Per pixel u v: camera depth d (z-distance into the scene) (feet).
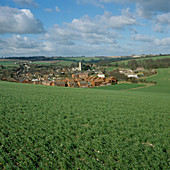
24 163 33.63
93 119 66.18
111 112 79.00
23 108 76.43
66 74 625.41
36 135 46.73
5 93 115.34
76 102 98.68
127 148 42.57
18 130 50.01
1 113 65.62
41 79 488.02
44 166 32.94
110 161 35.96
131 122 64.49
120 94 154.81
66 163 34.50
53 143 42.80
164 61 648.79
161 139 49.19
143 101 114.62
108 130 55.01
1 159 34.17
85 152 40.27
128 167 34.63
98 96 129.18
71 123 59.77
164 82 350.84
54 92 137.69
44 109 77.05
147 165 35.12
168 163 36.73
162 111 85.71
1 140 42.04
